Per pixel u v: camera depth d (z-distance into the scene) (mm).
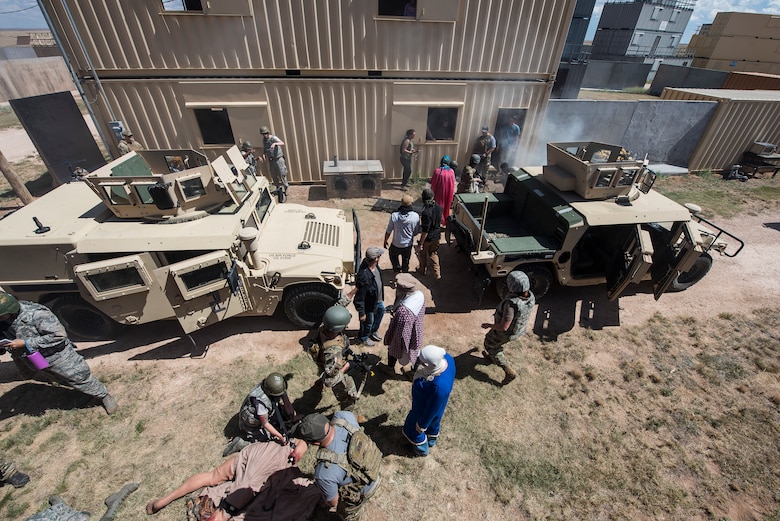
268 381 3918
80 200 5719
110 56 8688
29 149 14617
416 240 8414
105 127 9484
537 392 5285
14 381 5246
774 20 25297
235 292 5188
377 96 10094
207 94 9414
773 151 12773
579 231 5887
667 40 33125
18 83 23375
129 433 4609
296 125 10219
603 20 34188
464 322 6500
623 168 6035
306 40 9109
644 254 5480
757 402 5215
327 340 4277
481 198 7707
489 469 4348
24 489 4051
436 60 9852
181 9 8695
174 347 5785
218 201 5590
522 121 11305
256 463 3973
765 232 9516
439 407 3797
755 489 4230
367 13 8977
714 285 7590
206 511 3623
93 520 3797
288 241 5801
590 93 26500
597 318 6660
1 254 4785
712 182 12570
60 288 5094
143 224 5172
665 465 4438
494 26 9594
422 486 4176
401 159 10680
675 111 12320
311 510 3783
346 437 3176
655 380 5484
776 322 6656
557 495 4133
